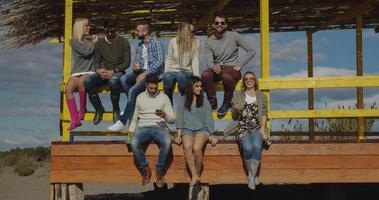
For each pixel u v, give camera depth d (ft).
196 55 26.30
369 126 44.68
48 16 34.30
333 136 41.14
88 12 36.42
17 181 55.57
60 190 27.35
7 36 32.73
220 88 27.22
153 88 24.86
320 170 26.78
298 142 26.81
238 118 25.75
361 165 26.81
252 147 25.09
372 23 42.88
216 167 26.71
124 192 45.06
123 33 42.22
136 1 34.83
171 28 42.16
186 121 25.44
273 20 41.70
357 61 38.45
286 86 26.76
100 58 27.27
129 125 25.72
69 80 26.94
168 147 25.29
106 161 27.07
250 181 25.39
